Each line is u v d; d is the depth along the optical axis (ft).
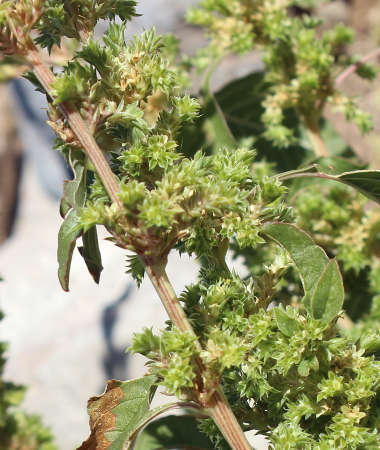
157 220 1.01
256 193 1.12
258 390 1.12
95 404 1.13
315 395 1.12
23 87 7.84
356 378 1.11
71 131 1.08
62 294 4.99
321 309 1.10
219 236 1.16
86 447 1.12
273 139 1.91
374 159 4.91
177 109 1.11
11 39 1.07
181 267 4.09
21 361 4.47
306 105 1.80
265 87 1.94
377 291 1.68
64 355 4.36
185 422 1.28
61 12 1.10
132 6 1.13
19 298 5.20
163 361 1.05
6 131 8.14
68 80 1.05
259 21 1.82
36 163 8.16
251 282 1.17
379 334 1.15
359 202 1.73
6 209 7.99
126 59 1.10
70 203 1.10
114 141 1.13
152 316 4.31
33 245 6.49
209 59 1.91
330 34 1.84
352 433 1.09
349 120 1.78
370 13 5.65
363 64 1.86
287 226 1.13
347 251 1.68
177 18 5.47
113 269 4.84
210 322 1.11
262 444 3.09
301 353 1.09
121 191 1.03
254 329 1.09
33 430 1.80
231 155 1.12
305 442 1.10
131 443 1.09
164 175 1.07
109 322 4.43
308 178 1.69
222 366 1.04
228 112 1.96
